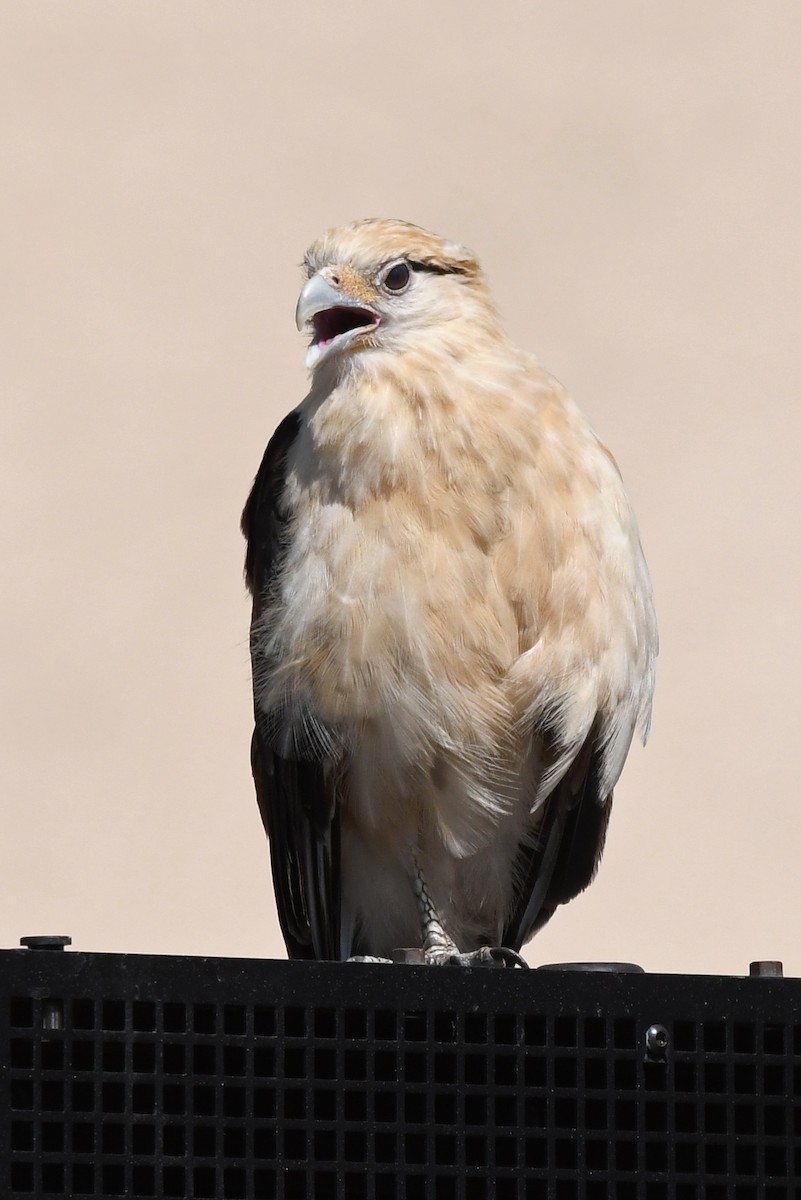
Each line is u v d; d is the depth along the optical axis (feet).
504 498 31.63
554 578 31.81
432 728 31.89
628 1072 20.53
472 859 34.71
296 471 32.96
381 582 31.35
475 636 31.53
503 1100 20.07
